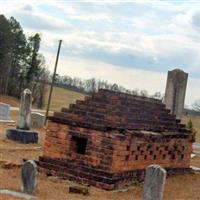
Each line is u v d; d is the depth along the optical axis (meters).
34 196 13.47
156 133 18.95
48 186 15.38
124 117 17.08
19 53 89.62
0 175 16.14
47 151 17.77
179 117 29.56
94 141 16.69
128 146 16.95
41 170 17.44
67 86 137.50
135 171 17.56
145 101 19.02
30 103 28.19
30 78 90.69
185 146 21.70
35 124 37.75
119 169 16.58
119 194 15.75
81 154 17.03
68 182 16.42
